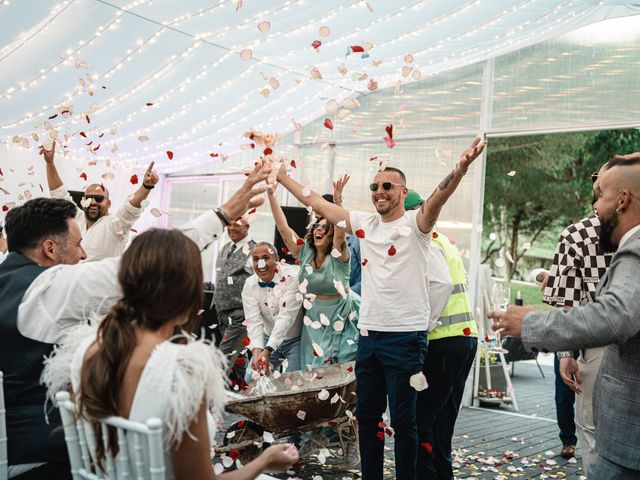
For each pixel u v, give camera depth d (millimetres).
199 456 1467
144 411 1423
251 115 7793
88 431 1514
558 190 15625
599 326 1697
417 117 7266
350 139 7789
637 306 1691
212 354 1492
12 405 1916
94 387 1451
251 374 4277
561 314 1770
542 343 1767
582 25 6086
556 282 3807
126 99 6824
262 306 4508
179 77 6445
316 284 4164
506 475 4262
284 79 6871
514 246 16031
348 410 3963
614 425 1827
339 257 4129
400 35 5582
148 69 6156
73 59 5723
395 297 3035
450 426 3605
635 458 1770
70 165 8883
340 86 7312
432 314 3361
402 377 3006
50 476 1959
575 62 6367
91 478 1545
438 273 3395
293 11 4992
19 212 2098
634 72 6082
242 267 5016
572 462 4711
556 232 15664
